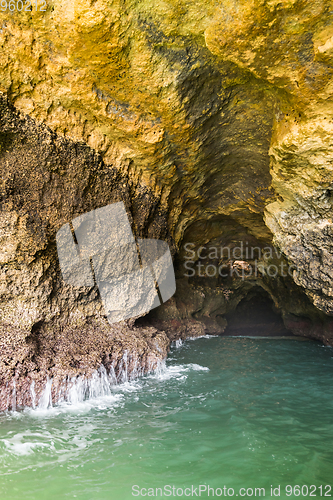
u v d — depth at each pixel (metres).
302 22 3.52
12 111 4.23
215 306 11.78
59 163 4.84
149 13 3.74
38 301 4.79
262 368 6.52
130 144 5.63
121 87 4.67
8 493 2.55
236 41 3.84
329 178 5.13
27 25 3.90
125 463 3.01
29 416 3.94
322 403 4.59
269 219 6.92
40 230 4.68
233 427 3.78
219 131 5.82
